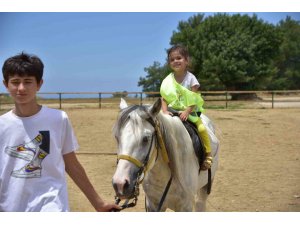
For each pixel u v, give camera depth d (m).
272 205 5.24
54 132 2.17
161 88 3.80
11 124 2.12
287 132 12.57
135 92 22.08
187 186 3.34
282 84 55.28
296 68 61.28
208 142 3.62
